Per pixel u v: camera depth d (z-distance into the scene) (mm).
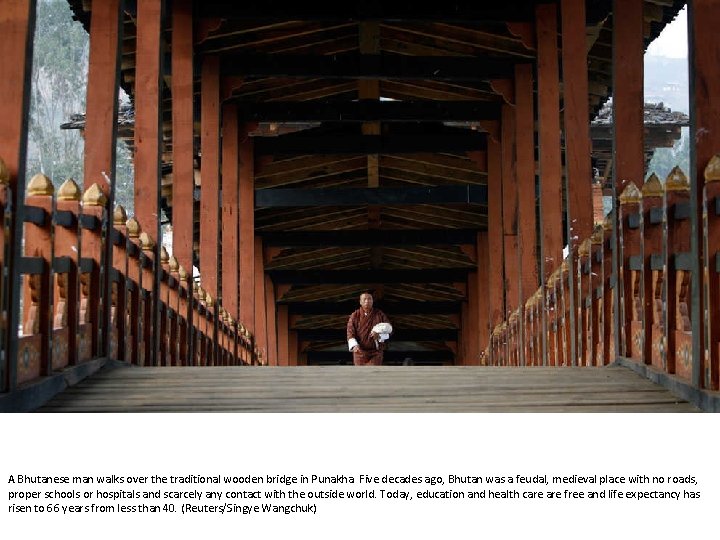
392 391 5887
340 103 17219
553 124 12914
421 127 18859
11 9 5348
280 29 15031
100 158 7914
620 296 7504
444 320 28266
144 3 10844
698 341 5398
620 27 9117
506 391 5926
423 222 22672
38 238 5832
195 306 11570
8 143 5223
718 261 5191
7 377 5020
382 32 15984
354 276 23703
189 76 13133
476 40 15273
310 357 30297
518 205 14992
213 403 5492
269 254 22062
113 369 7168
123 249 8008
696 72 5430
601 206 19828
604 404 5523
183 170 12953
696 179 5402
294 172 19750
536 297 11953
